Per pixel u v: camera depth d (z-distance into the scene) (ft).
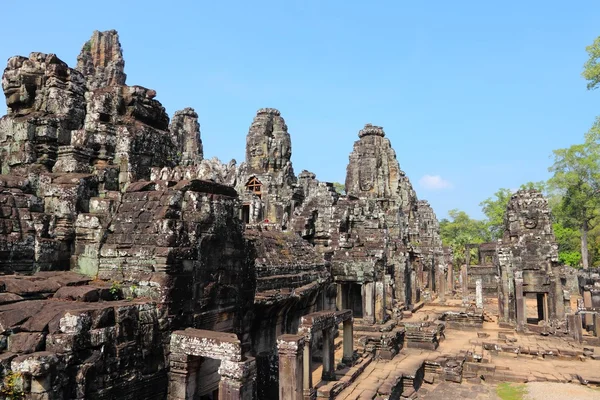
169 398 34.40
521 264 111.34
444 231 322.75
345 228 102.94
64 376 26.48
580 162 181.88
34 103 50.57
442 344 99.04
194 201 39.91
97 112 50.26
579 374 77.82
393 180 157.99
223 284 43.09
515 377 78.43
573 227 209.05
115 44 188.65
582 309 104.99
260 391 58.13
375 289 92.12
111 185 47.32
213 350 33.04
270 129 165.07
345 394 59.57
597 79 118.62
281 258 76.64
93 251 39.70
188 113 191.52
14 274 36.14
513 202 117.08
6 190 39.58
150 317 33.55
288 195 154.92
